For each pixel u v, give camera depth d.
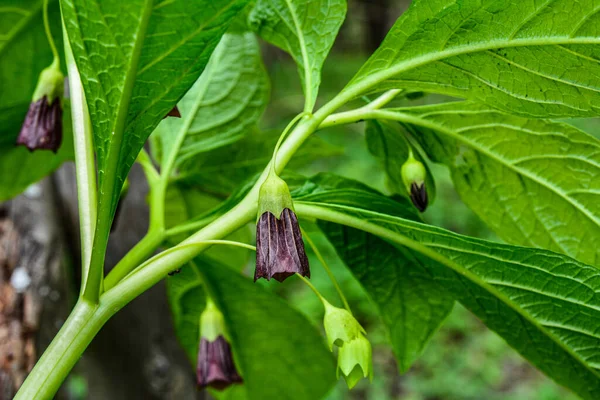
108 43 0.16
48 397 0.17
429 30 0.18
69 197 0.38
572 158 0.23
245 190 0.22
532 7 0.18
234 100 0.28
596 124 1.36
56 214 0.36
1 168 0.29
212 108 0.28
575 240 0.24
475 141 0.24
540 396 1.05
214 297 0.29
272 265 0.18
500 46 0.18
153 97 0.17
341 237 0.25
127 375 0.44
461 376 1.10
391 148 0.25
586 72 0.18
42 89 0.23
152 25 0.16
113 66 0.16
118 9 0.16
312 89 0.21
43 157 0.30
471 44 0.19
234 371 0.25
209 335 0.25
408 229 0.20
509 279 0.21
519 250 0.20
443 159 0.25
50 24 0.28
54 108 0.23
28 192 0.35
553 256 0.20
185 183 0.30
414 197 0.24
